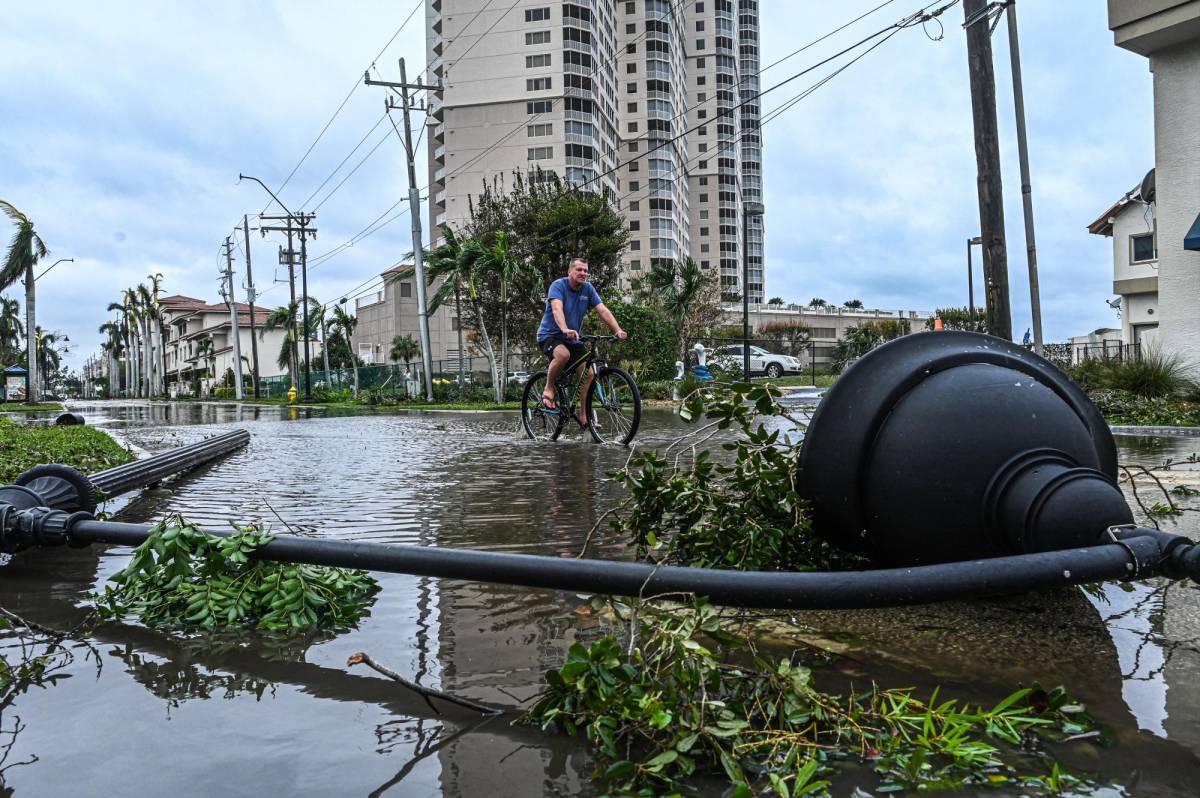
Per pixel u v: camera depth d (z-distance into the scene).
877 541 2.64
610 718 1.66
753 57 143.12
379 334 87.75
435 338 82.62
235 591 2.70
